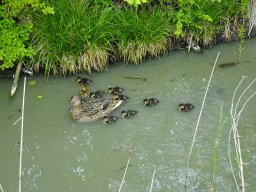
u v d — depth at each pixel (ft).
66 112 30.37
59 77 31.83
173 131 29.45
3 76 31.65
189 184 27.91
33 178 28.22
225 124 29.50
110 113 30.32
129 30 32.12
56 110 30.42
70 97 30.99
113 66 32.40
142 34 32.09
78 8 31.71
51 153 28.94
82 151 28.99
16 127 29.73
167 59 32.76
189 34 33.01
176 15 32.24
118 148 29.01
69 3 31.99
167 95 30.83
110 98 30.37
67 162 28.66
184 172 28.22
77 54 31.73
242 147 28.73
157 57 32.78
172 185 27.91
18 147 29.09
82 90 31.01
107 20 31.91
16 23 31.71
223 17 33.27
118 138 29.35
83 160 28.71
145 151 28.89
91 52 31.73
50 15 31.40
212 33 33.19
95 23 31.71
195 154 28.66
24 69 31.83
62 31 31.35
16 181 28.14
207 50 33.14
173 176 28.14
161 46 32.68
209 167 28.30
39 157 28.81
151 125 29.71
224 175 28.07
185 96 30.73
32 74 31.86
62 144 29.22
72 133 29.60
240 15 33.55
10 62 30.91
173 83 31.42
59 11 31.50
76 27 31.55
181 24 31.91
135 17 32.12
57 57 31.50
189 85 31.24
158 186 27.91
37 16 31.63
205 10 32.71
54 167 28.53
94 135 29.53
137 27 32.01
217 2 32.96
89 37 31.58
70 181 28.14
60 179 28.19
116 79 31.78
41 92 31.17
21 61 31.40
